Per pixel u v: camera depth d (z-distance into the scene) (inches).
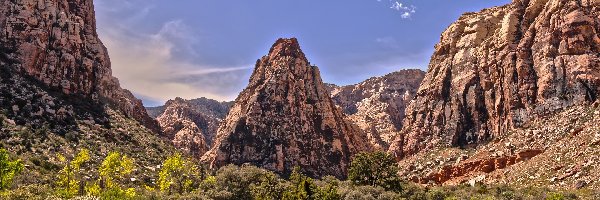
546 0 5064.0
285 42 7027.6
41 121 3703.3
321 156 5999.0
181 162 3422.7
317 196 2674.7
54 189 2576.3
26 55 4247.0
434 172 4522.6
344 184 3644.2
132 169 3344.0
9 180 2148.1
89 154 3499.0
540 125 4222.4
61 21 4707.2
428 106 5565.9
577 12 4554.6
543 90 4441.4
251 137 5871.1
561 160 3545.8
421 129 5442.9
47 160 3117.6
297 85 6496.1
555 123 4099.4
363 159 3713.1
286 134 5920.3
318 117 6363.2
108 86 5103.3
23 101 3796.8
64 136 3641.7
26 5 4473.4
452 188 3767.2
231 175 3211.1
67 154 3331.7
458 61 5580.7
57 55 4493.1
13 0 4483.3
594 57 4335.6
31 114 3715.6
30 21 4424.2
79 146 3575.3
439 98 5502.0
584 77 4244.6
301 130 6072.8
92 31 5260.8
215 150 6264.8
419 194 3371.1
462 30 5949.8
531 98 4532.5
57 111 3927.2
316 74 6943.9
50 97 4042.8
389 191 3292.3
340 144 6235.2
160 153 4377.5
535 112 4402.1
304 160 5812.0
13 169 2164.1
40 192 2276.1
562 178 3321.9
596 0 4576.8
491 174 4050.2
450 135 5073.8
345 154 6254.9
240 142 5851.4
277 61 6747.1
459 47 5738.2
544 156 3774.6
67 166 2792.8
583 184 3110.2
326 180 3973.9
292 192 2716.5
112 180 3009.4
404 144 5590.6
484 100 5054.1
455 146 4940.9
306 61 7007.9
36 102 3875.5
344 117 7017.7
